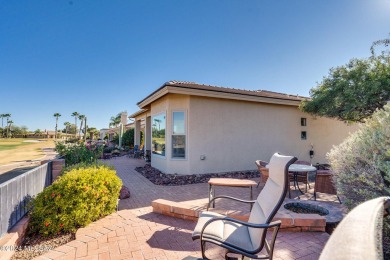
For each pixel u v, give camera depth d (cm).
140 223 387
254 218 252
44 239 338
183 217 408
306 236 336
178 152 862
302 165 600
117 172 934
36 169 429
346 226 86
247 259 255
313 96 1015
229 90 859
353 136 316
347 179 292
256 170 959
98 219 403
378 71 831
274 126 1027
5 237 286
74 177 386
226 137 912
